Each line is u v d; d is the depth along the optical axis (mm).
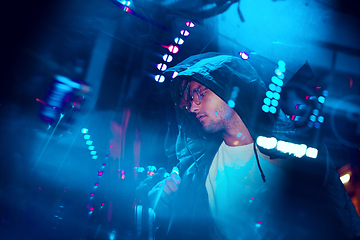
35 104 3193
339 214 1122
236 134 1308
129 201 2020
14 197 2668
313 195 1149
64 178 2875
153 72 3623
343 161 3066
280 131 1244
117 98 3371
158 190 1421
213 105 1292
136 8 3557
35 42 3604
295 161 1185
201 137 1489
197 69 1325
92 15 3633
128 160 3109
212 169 1404
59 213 2660
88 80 3559
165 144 1843
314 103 1665
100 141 3162
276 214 1202
